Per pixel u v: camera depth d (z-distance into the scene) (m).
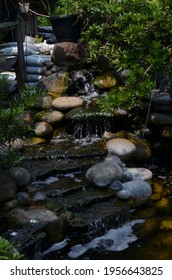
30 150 3.42
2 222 2.49
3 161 2.75
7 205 2.62
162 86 3.66
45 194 2.80
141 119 3.74
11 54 4.22
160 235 2.62
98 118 3.64
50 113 3.77
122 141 3.45
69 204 2.71
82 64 4.19
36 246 2.38
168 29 3.31
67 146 3.53
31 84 4.29
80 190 2.91
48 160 3.26
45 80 4.20
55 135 3.73
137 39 3.31
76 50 4.19
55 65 4.26
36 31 5.67
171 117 3.61
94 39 3.98
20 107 2.70
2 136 2.68
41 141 3.62
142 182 3.00
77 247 2.52
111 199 2.87
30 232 2.40
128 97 3.25
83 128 3.68
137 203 2.88
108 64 4.08
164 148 3.64
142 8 3.61
